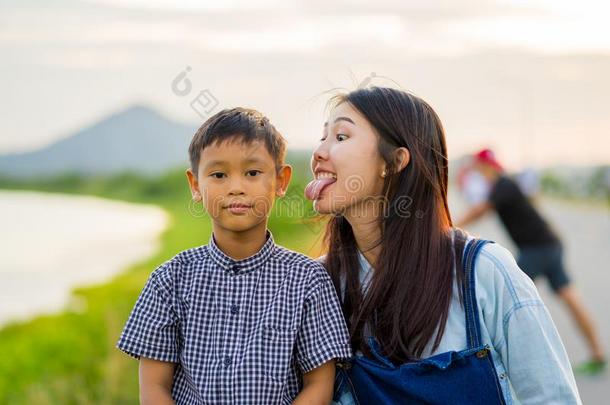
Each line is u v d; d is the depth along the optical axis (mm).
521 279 2727
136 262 15320
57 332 7711
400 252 2787
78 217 27422
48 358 6867
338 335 2742
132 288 10531
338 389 2812
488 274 2719
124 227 23547
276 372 2660
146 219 26234
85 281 13805
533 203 8039
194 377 2684
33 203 35719
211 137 2701
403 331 2727
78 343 7258
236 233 2723
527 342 2670
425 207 2824
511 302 2691
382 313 2781
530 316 2678
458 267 2746
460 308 2738
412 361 2715
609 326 9273
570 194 32500
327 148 2834
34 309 11281
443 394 2635
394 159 2809
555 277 7934
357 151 2787
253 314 2709
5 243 19953
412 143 2812
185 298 2730
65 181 57562
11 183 59188
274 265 2768
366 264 2908
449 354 2652
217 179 2701
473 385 2643
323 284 2783
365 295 2824
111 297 9758
